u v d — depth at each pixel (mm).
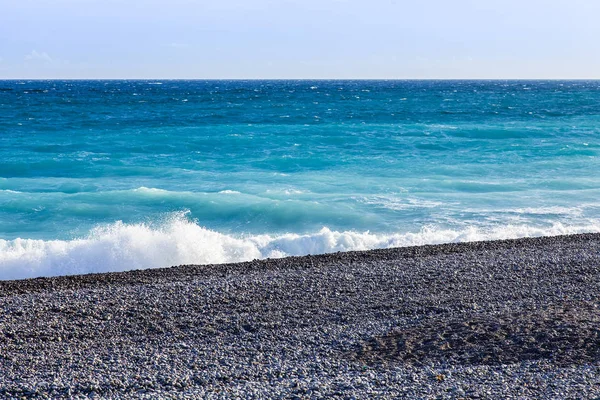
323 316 13633
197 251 21984
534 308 13383
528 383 9367
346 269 17703
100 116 79750
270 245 23078
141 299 14883
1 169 40219
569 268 17328
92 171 39906
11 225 26812
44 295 15430
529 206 29656
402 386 9484
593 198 31422
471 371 10008
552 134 58688
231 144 50500
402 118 79625
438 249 20859
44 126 65188
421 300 14578
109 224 27000
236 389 9609
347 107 102812
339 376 10148
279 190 33000
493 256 19125
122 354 11609
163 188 34656
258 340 12258
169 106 104500
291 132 58625
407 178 37062
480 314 13188
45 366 11031
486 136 58188
